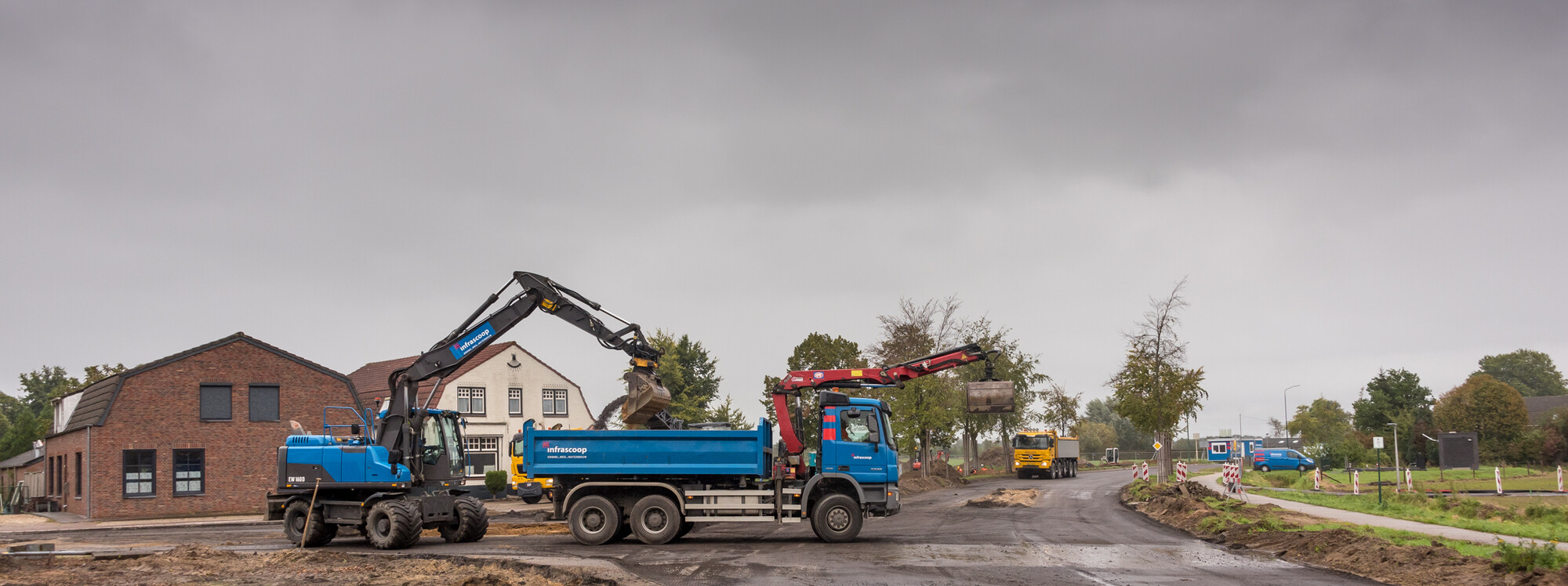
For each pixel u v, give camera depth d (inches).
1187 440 4333.2
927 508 1173.7
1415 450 3058.6
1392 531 713.0
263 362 1407.5
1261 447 3211.1
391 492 778.2
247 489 1370.6
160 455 1312.7
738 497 755.4
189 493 1331.2
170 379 1332.4
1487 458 2849.4
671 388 2536.9
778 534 821.9
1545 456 2822.3
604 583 530.6
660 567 597.0
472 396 1895.9
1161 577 548.4
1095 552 670.5
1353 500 1262.3
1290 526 759.7
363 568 615.5
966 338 2127.2
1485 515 1057.5
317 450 789.9
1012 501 1235.2
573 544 758.5
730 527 896.9
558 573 573.6
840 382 810.8
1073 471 2436.0
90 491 1259.2
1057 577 546.6
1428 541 649.0
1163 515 1003.3
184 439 1332.4
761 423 759.1
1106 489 1633.9
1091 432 4335.6
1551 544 542.3
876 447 762.2
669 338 2539.4
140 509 1289.4
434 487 821.9
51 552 703.1
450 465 842.2
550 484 792.9
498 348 1953.7
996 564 607.2
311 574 589.6
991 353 837.2
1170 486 1318.9
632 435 758.5
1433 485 1817.2
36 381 3624.5
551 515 762.8
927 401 1966.0
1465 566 524.7
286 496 811.4
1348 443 2731.3
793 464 780.0
